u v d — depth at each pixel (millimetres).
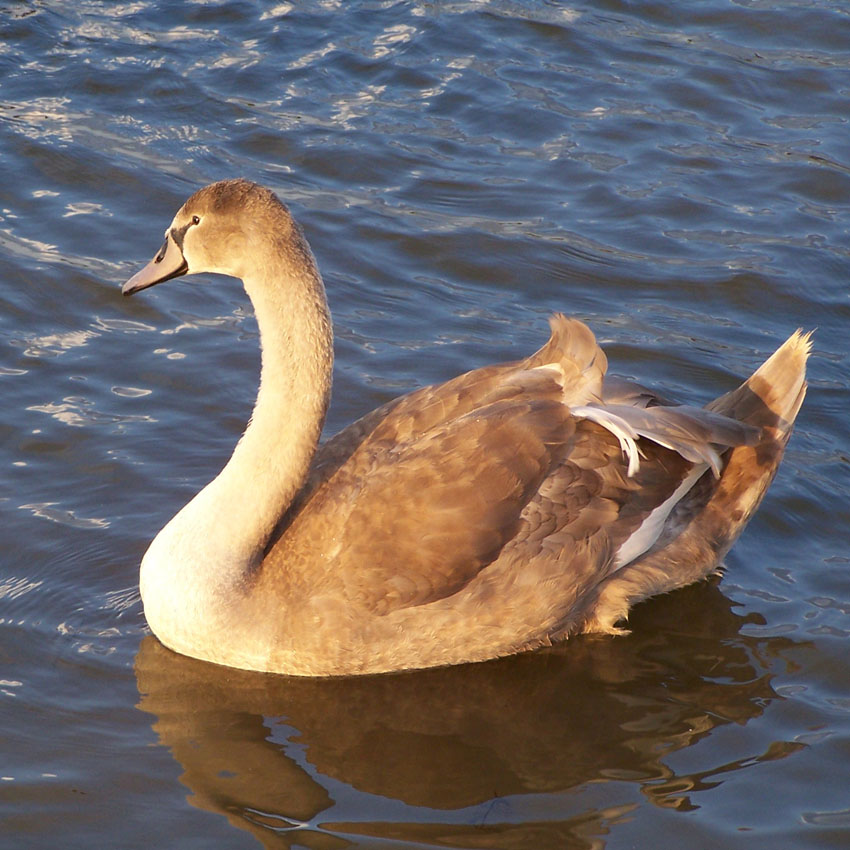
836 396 14547
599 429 11414
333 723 10344
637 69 20141
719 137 18703
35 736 9906
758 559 12414
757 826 9305
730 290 15992
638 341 15102
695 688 10852
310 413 10781
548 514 11023
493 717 10492
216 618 10758
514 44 20703
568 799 9562
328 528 10859
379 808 9391
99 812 9227
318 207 17000
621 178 17844
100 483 12680
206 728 10164
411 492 10828
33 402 13625
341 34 20750
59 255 15773
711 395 14336
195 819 9195
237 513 10852
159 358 14453
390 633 10805
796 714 10484
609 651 11375
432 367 14531
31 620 11102
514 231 16812
